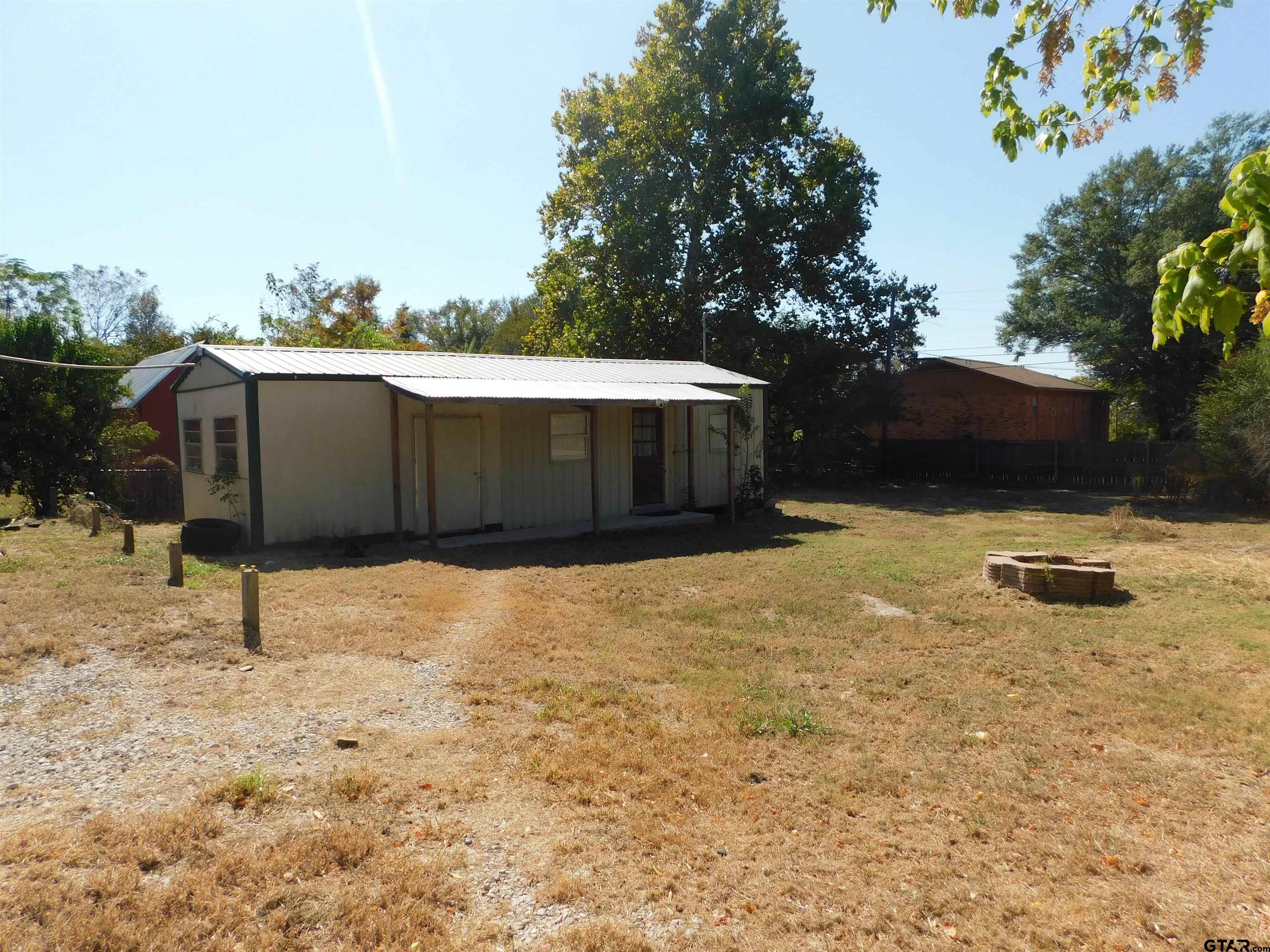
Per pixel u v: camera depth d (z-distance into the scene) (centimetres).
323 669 630
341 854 360
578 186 2894
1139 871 376
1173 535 1455
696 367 1973
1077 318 3083
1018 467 2670
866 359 2769
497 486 1402
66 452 1642
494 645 711
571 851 375
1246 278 1725
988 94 494
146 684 579
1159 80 448
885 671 674
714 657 707
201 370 1371
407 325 4575
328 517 1238
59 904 312
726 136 2692
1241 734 545
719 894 348
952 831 412
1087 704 599
